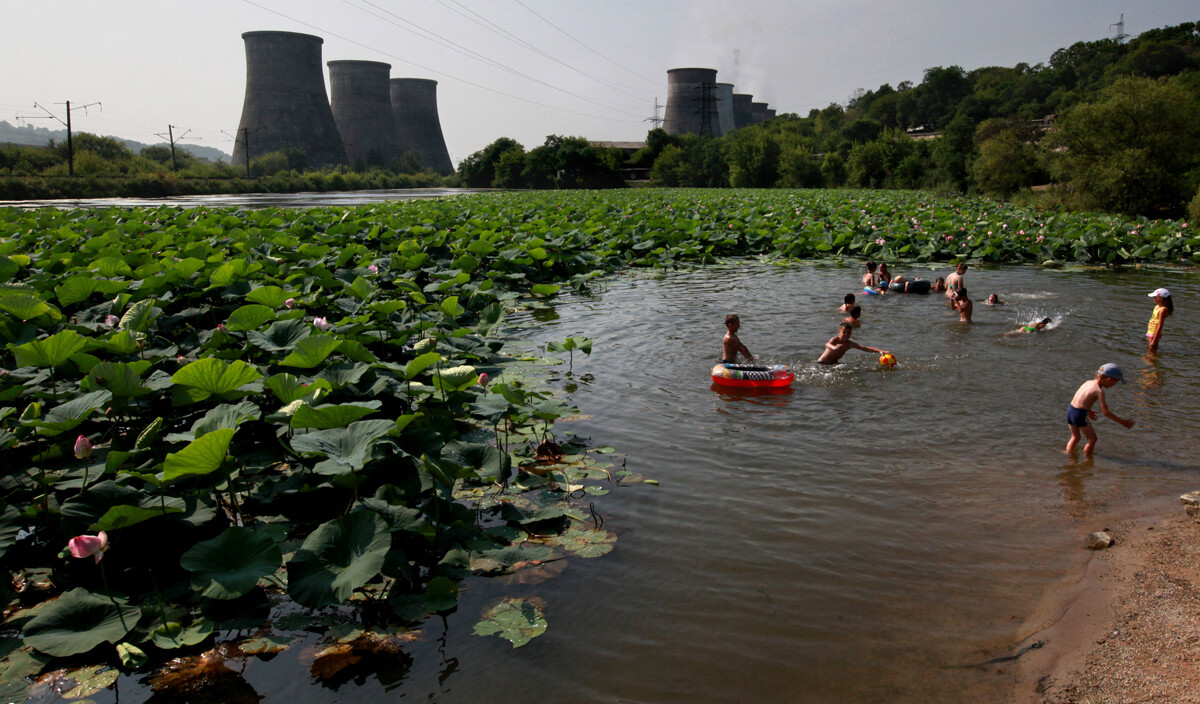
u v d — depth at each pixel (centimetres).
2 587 407
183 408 620
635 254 1980
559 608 402
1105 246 1836
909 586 416
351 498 488
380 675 350
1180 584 409
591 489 548
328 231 1814
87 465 468
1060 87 9662
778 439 647
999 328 1080
